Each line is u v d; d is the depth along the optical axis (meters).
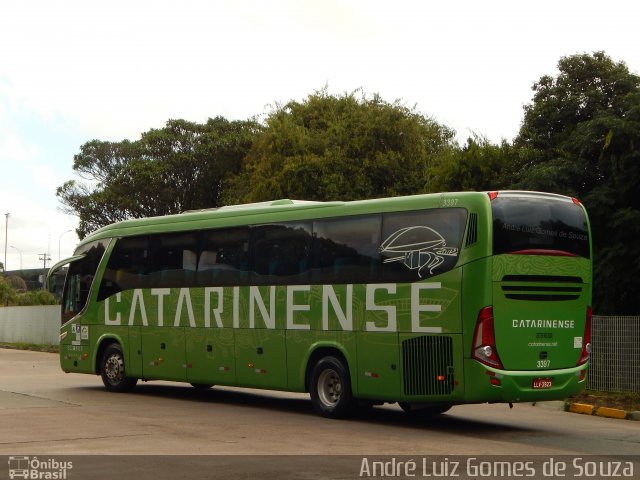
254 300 16.36
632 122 20.81
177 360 17.95
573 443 12.58
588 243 14.22
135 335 19.00
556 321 13.62
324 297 15.05
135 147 62.75
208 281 17.38
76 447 11.14
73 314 20.66
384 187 39.75
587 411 17.27
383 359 14.04
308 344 15.28
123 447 11.19
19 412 15.02
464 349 12.98
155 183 59.16
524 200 13.48
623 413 16.50
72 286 20.89
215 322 17.14
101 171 68.88
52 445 11.29
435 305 13.36
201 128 61.69
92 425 13.32
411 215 13.93
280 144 39.84
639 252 20.47
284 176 38.84
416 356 13.58
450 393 13.12
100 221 63.28
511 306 13.12
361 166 39.66
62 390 19.64
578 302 13.96
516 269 13.19
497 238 13.06
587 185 22.52
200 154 58.91
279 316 15.84
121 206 60.06
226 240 17.16
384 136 40.25
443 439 12.57
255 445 11.52
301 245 15.63
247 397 19.03
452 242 13.29
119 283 19.55
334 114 41.75
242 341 16.55
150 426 13.31
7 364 29.58
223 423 13.97
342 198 38.28
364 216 14.65
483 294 12.91
